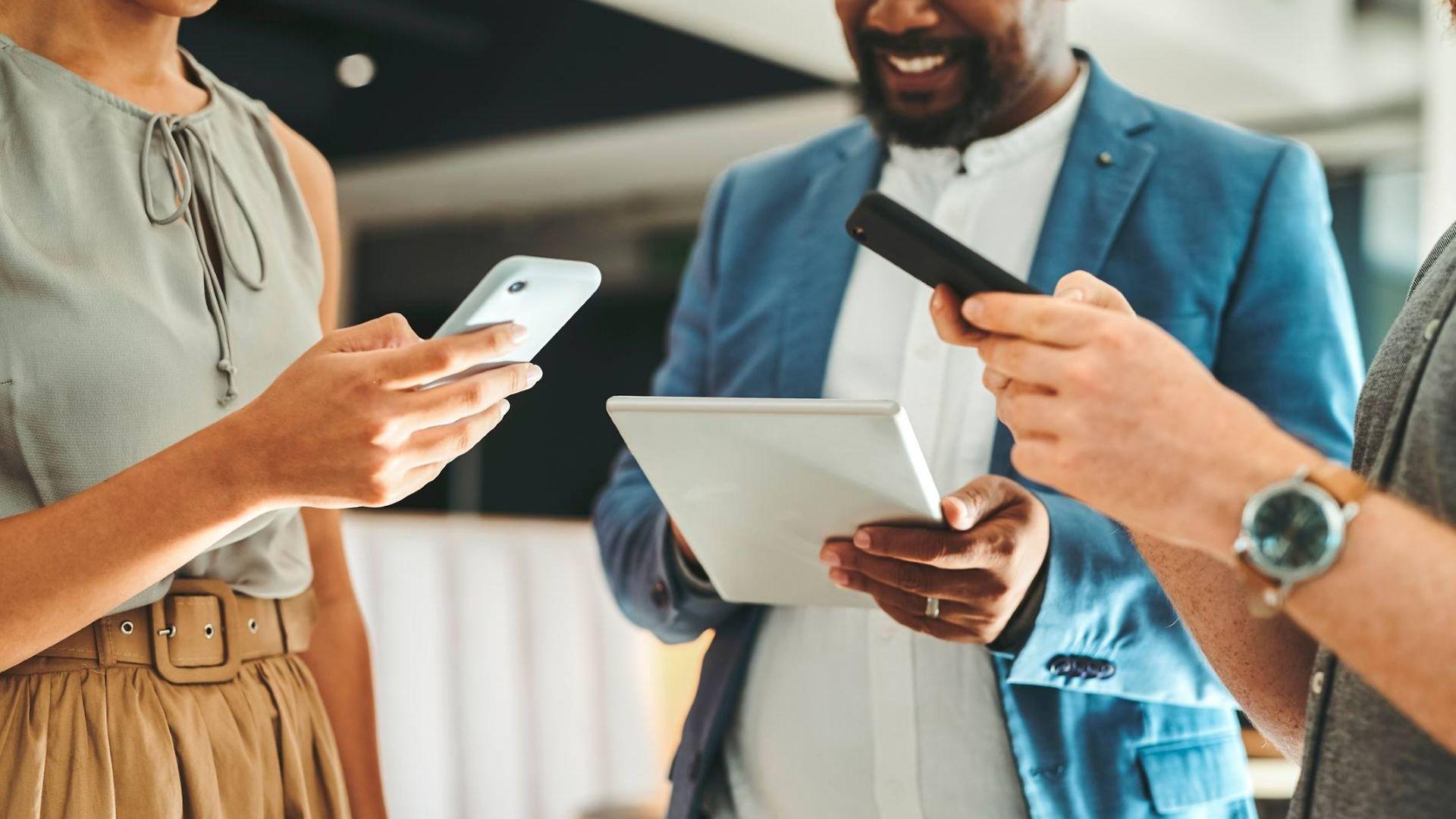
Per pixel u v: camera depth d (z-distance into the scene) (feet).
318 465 3.31
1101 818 4.60
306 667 4.45
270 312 4.30
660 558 5.07
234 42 19.06
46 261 3.73
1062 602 4.41
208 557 4.01
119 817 3.65
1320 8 17.35
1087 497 2.79
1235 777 4.79
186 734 3.82
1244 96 17.53
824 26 14.37
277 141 4.65
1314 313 4.80
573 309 3.52
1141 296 4.89
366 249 27.22
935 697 4.81
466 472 27.07
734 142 20.02
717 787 5.32
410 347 3.18
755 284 5.68
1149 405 2.66
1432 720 2.50
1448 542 2.52
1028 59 5.09
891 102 5.24
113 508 3.40
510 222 25.58
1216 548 2.69
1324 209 5.10
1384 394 3.20
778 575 4.50
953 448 5.09
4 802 3.53
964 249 3.10
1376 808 2.85
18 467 3.71
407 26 19.10
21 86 3.87
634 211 24.27
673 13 14.49
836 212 5.57
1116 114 5.29
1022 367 2.84
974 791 4.75
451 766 10.16
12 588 3.38
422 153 20.94
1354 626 2.55
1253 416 2.68
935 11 4.99
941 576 4.10
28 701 3.64
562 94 19.77
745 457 3.84
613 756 10.11
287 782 4.15
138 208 3.97
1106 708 4.69
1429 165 11.69
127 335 3.79
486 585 10.27
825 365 5.33
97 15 4.06
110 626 3.76
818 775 4.93
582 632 10.16
